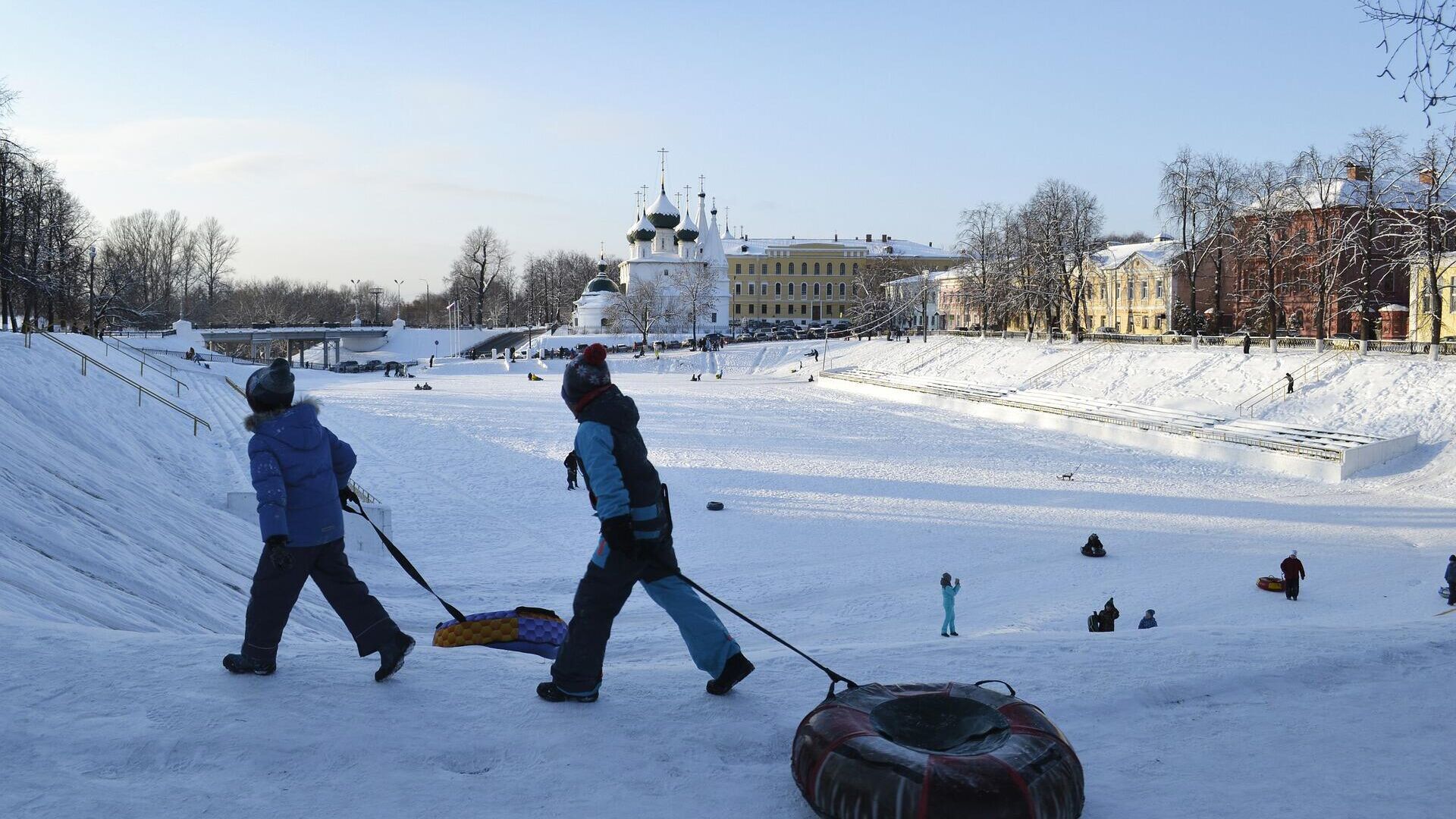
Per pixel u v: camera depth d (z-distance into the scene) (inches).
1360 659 269.3
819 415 2906.0
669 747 203.9
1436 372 2220.7
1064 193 3695.9
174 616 516.1
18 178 2694.4
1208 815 178.5
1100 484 1781.5
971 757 163.5
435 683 232.4
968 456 2110.0
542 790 185.2
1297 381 2459.4
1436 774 197.5
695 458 2012.8
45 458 810.8
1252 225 3070.9
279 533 219.6
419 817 173.5
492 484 1690.5
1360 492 1722.4
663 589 230.5
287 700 216.2
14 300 2851.9
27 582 415.5
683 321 5920.3
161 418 1881.2
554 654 324.2
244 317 6599.4
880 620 896.3
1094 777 194.9
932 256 6904.5
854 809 162.1
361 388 3816.4
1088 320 4466.0
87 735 196.5
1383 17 367.2
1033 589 1038.4
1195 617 925.2
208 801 176.1
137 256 5472.4
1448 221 2536.9
